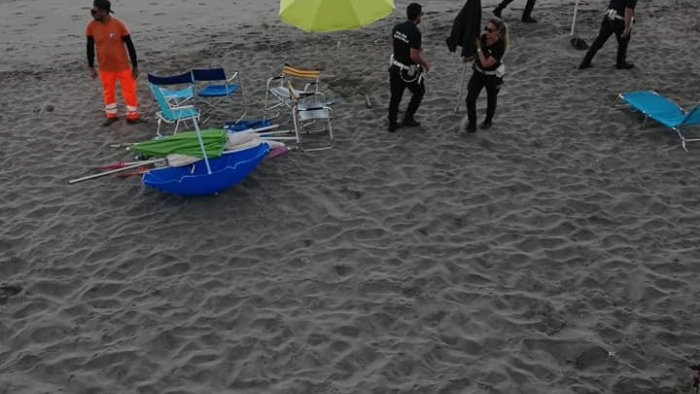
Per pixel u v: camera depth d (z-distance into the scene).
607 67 10.91
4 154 8.45
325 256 6.25
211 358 5.03
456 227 6.71
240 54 12.25
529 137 8.61
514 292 5.74
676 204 7.07
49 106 9.96
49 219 6.96
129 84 8.96
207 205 7.12
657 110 8.59
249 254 6.30
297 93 8.41
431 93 10.04
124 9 16.36
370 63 11.51
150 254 6.31
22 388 4.77
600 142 8.45
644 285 5.80
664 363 4.96
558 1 15.50
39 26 15.02
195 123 7.38
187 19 15.40
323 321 5.40
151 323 5.40
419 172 7.76
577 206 7.05
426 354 5.04
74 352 5.12
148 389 4.75
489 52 8.07
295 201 7.18
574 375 4.86
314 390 4.71
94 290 5.84
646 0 15.20
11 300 5.74
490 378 4.82
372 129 8.89
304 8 8.02
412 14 7.88
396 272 6.02
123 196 7.37
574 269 6.05
